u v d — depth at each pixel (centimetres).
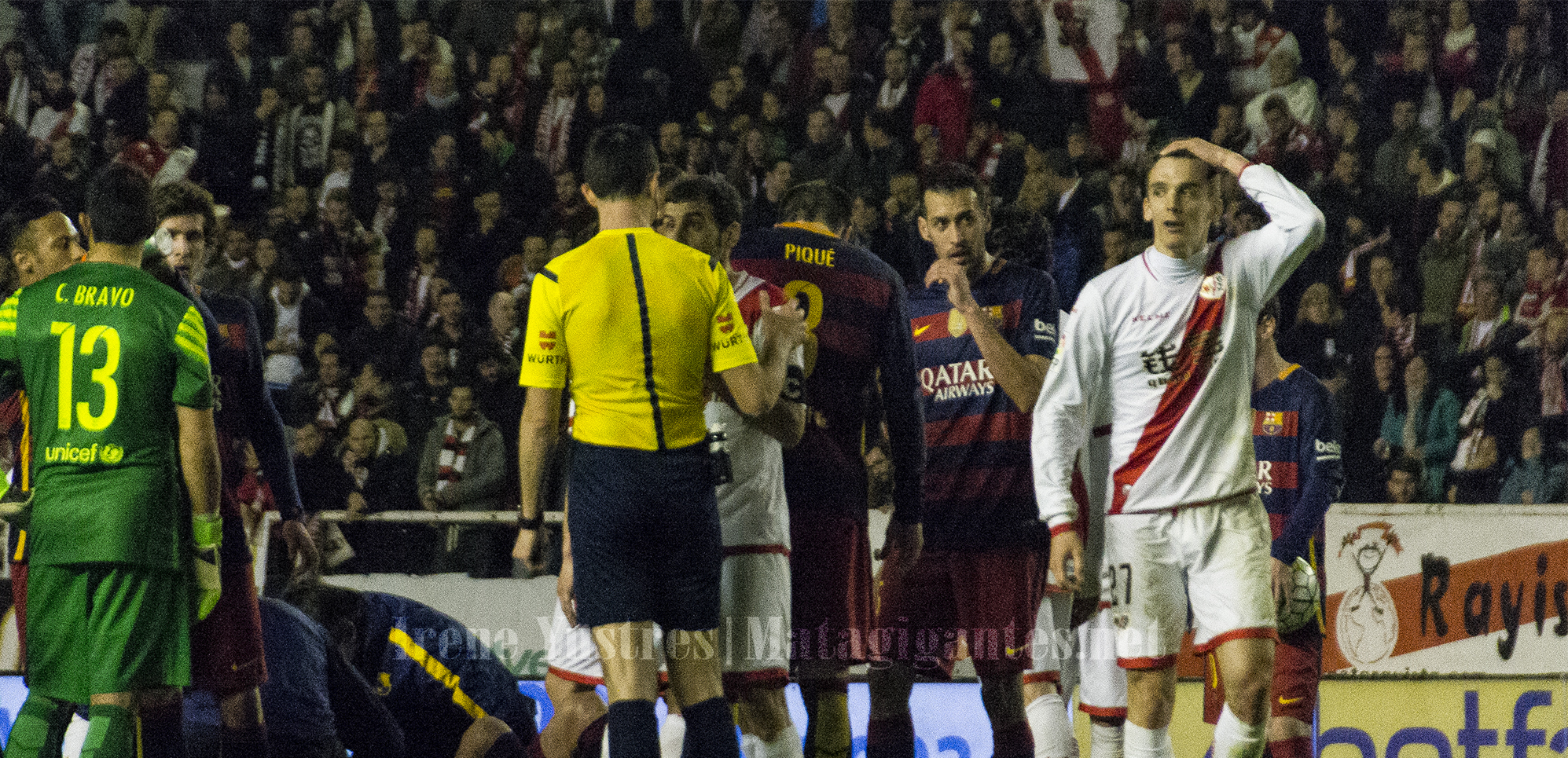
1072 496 1778
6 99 4475
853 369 1719
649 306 1377
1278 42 4375
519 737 1852
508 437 3341
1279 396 2078
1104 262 3753
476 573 2842
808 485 1695
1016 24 4400
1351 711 2602
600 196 1445
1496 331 3716
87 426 1486
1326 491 1986
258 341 1759
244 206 4312
